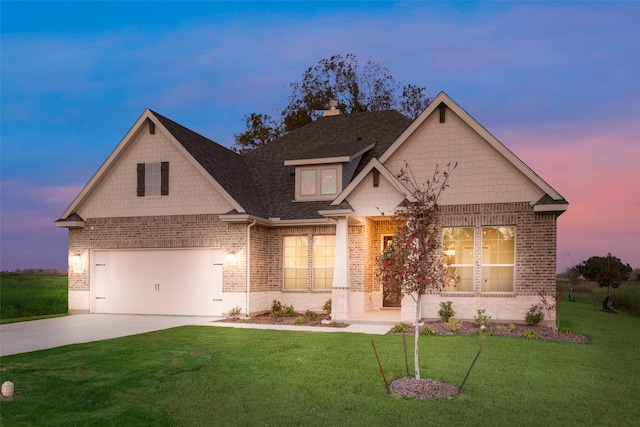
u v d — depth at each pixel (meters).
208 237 19.47
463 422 7.11
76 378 9.16
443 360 10.77
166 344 12.56
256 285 19.47
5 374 9.41
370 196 17.41
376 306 19.77
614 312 27.75
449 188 16.95
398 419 7.23
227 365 10.24
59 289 34.16
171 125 20.67
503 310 16.19
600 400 8.13
